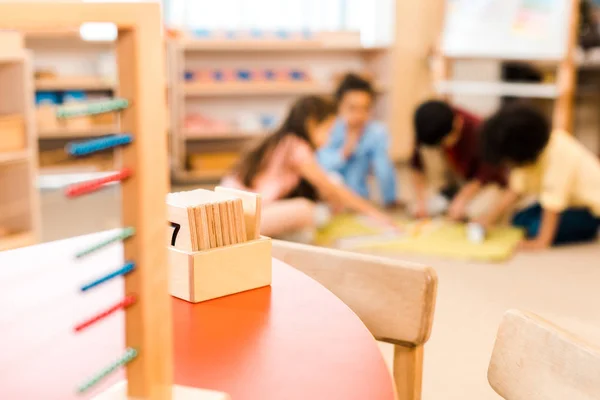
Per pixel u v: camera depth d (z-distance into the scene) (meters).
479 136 3.29
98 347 0.76
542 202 3.22
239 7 5.38
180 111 4.89
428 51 5.36
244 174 3.38
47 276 1.00
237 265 0.95
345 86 4.12
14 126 3.07
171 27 5.05
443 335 2.25
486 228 3.35
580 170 3.18
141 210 0.51
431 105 3.55
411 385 1.04
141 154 0.50
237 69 5.24
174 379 0.68
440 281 2.77
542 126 3.01
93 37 4.81
